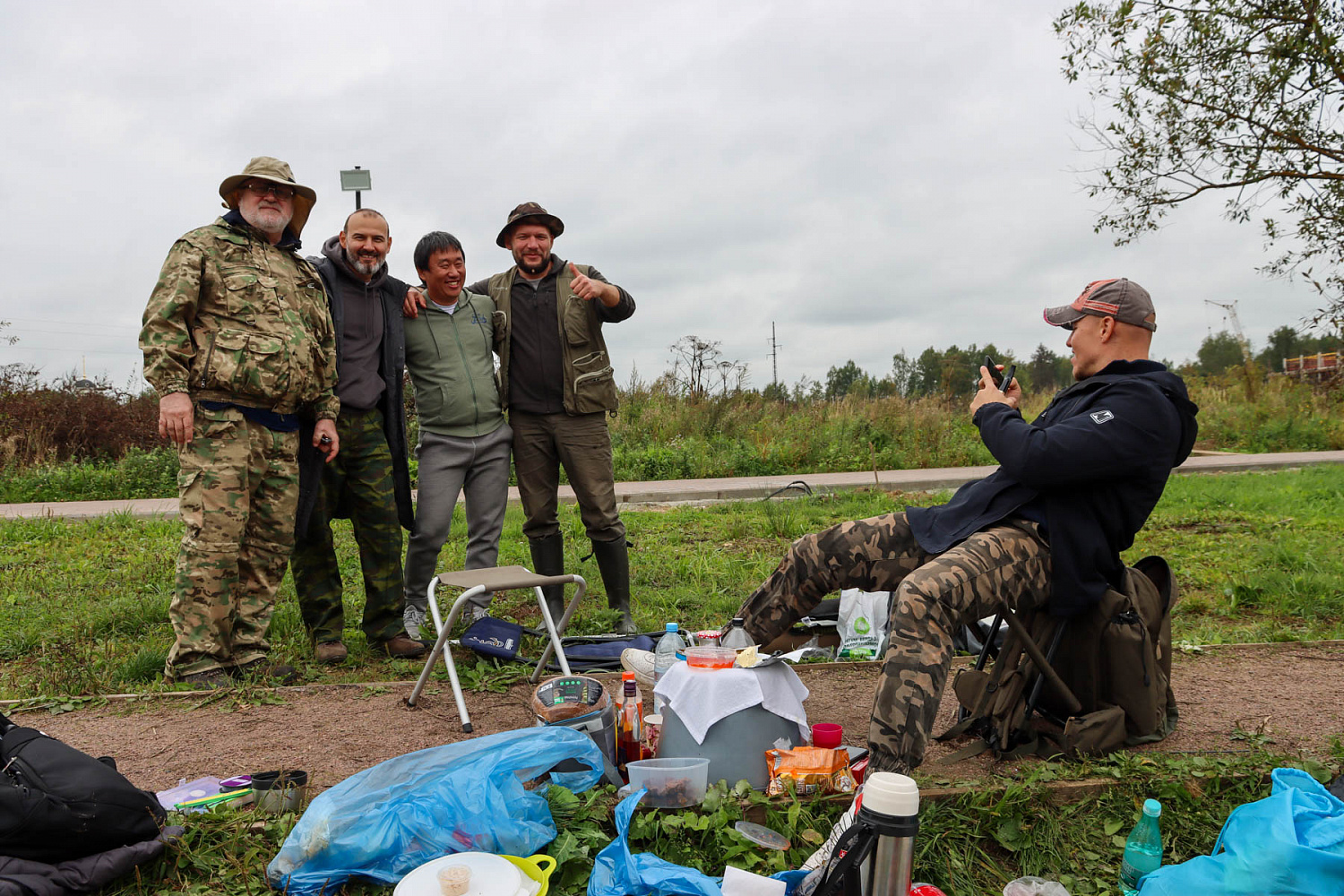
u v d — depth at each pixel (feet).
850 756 10.05
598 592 21.07
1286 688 13.41
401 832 8.04
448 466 17.38
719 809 8.86
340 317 15.55
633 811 8.64
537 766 9.00
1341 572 21.39
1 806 7.52
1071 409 10.56
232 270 13.82
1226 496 34.45
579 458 17.84
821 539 11.53
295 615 17.88
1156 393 9.97
